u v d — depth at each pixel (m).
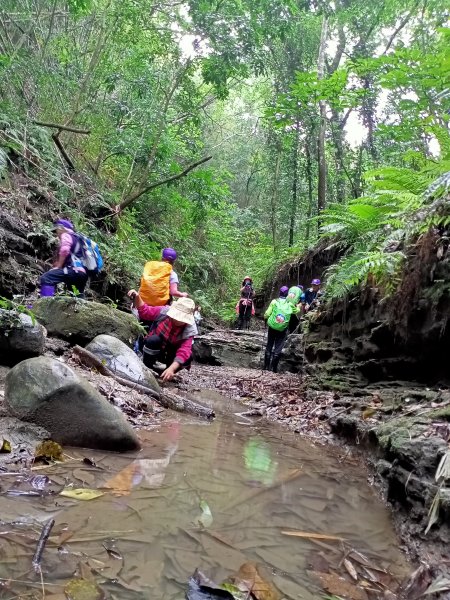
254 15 10.13
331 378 5.71
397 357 4.71
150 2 10.52
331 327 6.48
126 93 11.06
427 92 6.74
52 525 1.72
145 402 4.28
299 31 16.41
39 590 1.37
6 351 3.69
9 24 8.76
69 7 9.05
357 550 1.99
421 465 2.35
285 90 17.53
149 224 13.73
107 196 10.89
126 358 4.79
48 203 8.67
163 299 6.30
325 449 3.84
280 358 9.91
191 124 15.70
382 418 3.81
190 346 5.71
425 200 4.33
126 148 10.80
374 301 5.11
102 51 9.98
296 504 2.44
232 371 9.53
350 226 6.08
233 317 16.61
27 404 2.76
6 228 7.30
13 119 7.97
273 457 3.36
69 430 2.78
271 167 21.16
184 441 3.43
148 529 1.87
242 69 10.79
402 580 1.77
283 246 18.73
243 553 1.80
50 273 5.95
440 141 5.36
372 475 3.10
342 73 8.84
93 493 2.17
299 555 1.87
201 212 13.63
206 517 2.08
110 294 9.51
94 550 1.65
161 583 1.50
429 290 4.10
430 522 1.97
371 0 14.02
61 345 4.77
